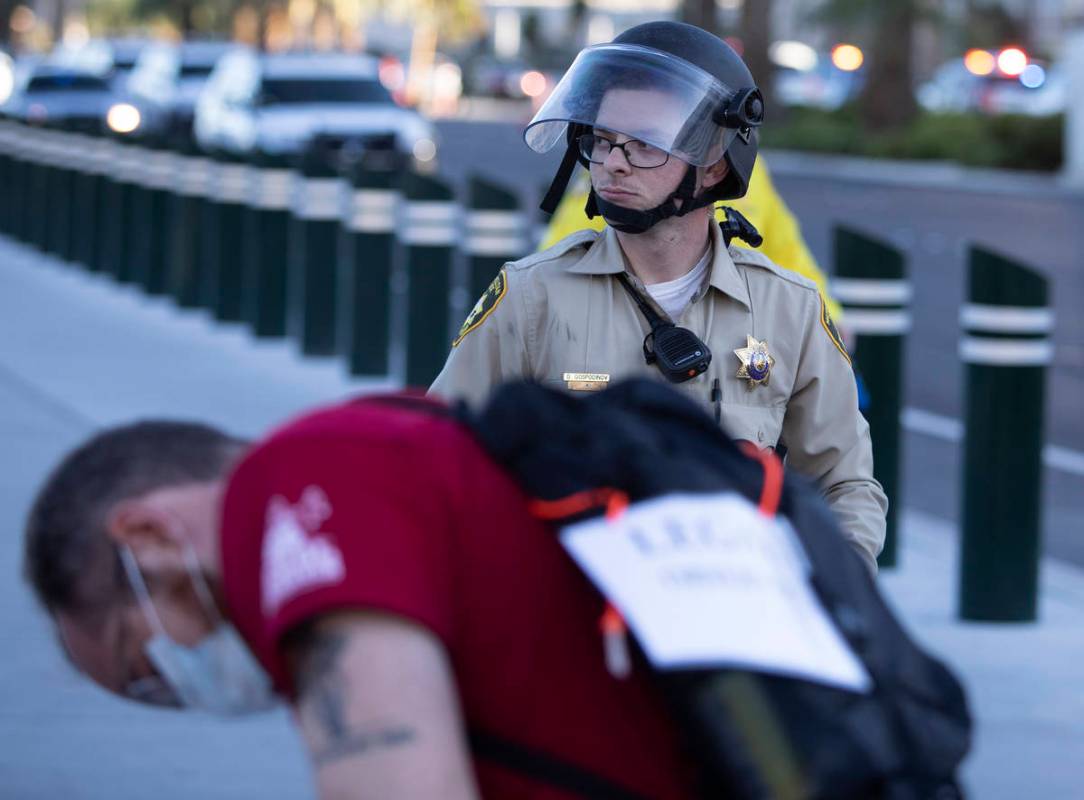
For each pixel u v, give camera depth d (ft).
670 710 6.48
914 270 69.15
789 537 7.18
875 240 26.13
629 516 6.79
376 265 42.29
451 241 39.34
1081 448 38.78
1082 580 27.12
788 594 6.78
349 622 6.48
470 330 12.92
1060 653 22.98
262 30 259.60
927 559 27.89
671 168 12.53
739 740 6.30
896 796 6.54
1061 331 54.80
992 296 23.76
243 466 7.05
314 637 6.50
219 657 7.26
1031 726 20.20
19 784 18.25
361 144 87.51
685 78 12.54
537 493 6.91
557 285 12.78
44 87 114.01
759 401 12.82
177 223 54.85
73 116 110.93
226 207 50.93
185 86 112.06
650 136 12.36
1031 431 23.90
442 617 6.61
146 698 7.51
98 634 7.29
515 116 226.17
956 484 34.88
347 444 6.88
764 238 17.66
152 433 7.43
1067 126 126.21
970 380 24.06
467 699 6.83
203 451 7.36
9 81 127.44
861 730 6.53
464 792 6.38
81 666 7.48
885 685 6.88
